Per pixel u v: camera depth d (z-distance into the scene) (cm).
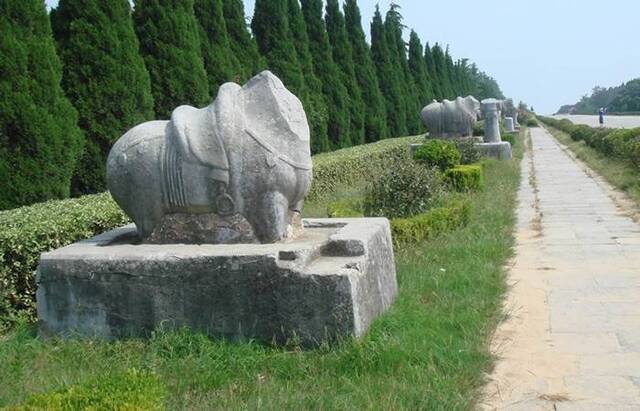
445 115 2234
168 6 1283
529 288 709
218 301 504
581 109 15025
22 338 535
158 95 1272
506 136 3198
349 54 2441
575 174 1938
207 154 550
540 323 589
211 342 497
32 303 614
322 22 2233
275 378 449
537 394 440
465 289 663
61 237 651
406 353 463
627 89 10556
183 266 509
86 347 508
